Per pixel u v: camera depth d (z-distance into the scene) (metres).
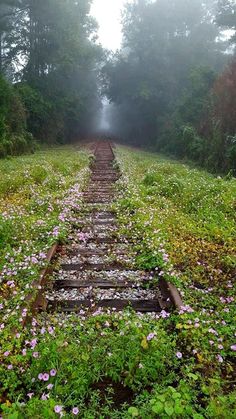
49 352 3.35
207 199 9.64
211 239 7.20
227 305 4.64
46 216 8.10
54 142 37.12
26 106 30.52
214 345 3.67
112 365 3.35
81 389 3.10
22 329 3.86
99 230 7.73
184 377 3.23
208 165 18.36
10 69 36.53
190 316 4.11
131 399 3.11
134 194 10.12
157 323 4.02
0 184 11.12
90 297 4.88
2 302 4.41
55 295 4.92
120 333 3.59
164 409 2.67
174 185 10.98
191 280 5.46
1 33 34.03
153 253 5.95
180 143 26.94
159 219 8.13
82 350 3.47
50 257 5.84
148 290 5.14
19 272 5.23
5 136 20.22
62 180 12.11
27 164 15.90
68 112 42.94
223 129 17.91
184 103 29.62
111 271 5.74
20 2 33.16
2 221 6.94
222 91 19.00
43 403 2.76
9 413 2.66
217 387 3.06
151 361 3.33
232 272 5.85
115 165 18.00
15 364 3.33
